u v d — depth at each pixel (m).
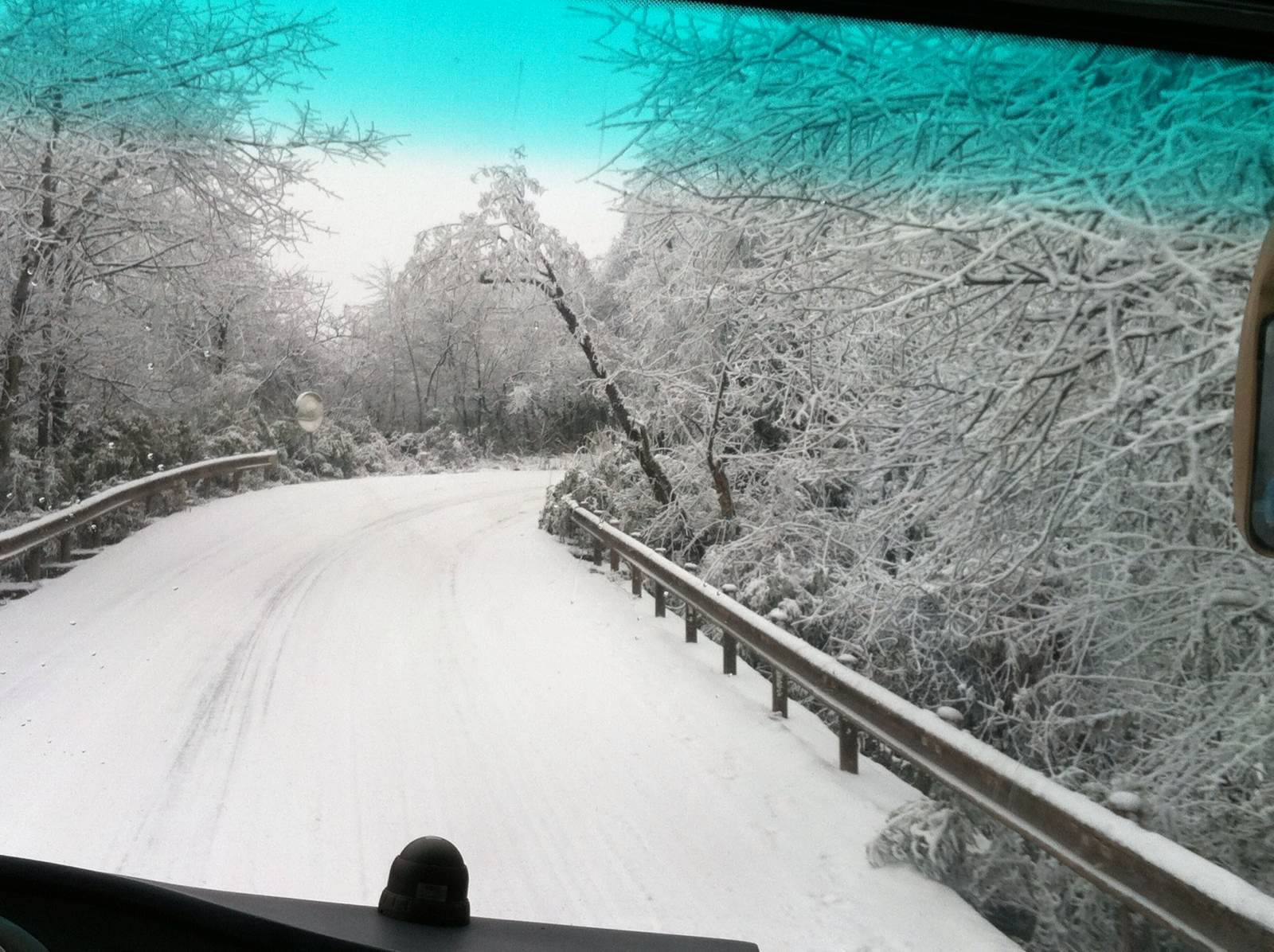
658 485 18.41
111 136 15.77
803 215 8.46
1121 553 7.73
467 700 9.47
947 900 6.06
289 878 5.64
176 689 9.17
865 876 6.33
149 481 19.05
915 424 7.76
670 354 15.94
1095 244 7.24
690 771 8.05
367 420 35.84
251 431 26.94
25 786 6.74
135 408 19.88
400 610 13.14
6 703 8.70
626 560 16.55
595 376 20.42
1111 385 7.40
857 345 8.95
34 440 18.62
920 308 7.93
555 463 34.22
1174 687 7.37
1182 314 6.90
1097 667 8.05
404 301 32.44
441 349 34.44
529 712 9.27
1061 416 7.59
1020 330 7.64
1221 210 7.00
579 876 6.05
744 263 11.23
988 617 8.61
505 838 6.49
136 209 16.16
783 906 5.88
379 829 6.43
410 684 9.81
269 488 26.42
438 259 22.28
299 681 9.64
